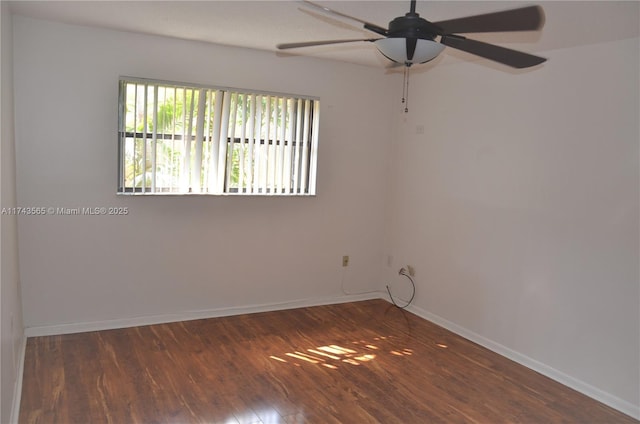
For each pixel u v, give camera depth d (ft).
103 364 10.39
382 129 15.76
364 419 8.83
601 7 7.73
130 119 12.01
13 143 10.39
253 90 13.34
